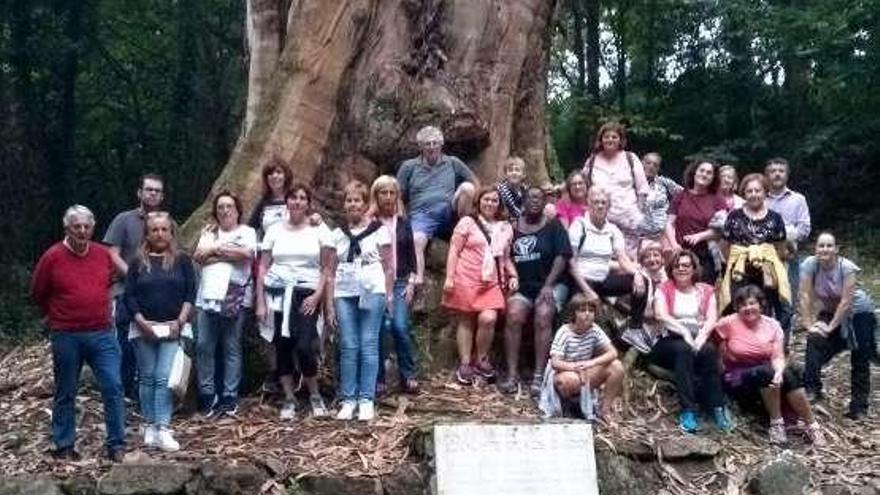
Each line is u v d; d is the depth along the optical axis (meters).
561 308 7.69
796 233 8.77
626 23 23.16
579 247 7.86
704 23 22.08
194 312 7.21
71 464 6.55
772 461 7.01
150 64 19.98
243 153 8.49
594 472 6.60
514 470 6.50
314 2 8.68
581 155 22.48
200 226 8.21
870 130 20.16
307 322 7.12
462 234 7.71
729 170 8.93
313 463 6.56
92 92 19.73
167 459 6.49
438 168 8.14
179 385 6.78
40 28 17.64
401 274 7.47
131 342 6.97
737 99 21.81
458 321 7.87
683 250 8.23
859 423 8.21
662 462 7.02
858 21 19.20
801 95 21.20
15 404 7.63
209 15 19.34
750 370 7.60
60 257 6.53
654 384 7.79
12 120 17.42
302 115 8.52
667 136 21.33
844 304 8.23
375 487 6.43
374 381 7.13
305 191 7.21
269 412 7.29
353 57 8.66
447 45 8.75
